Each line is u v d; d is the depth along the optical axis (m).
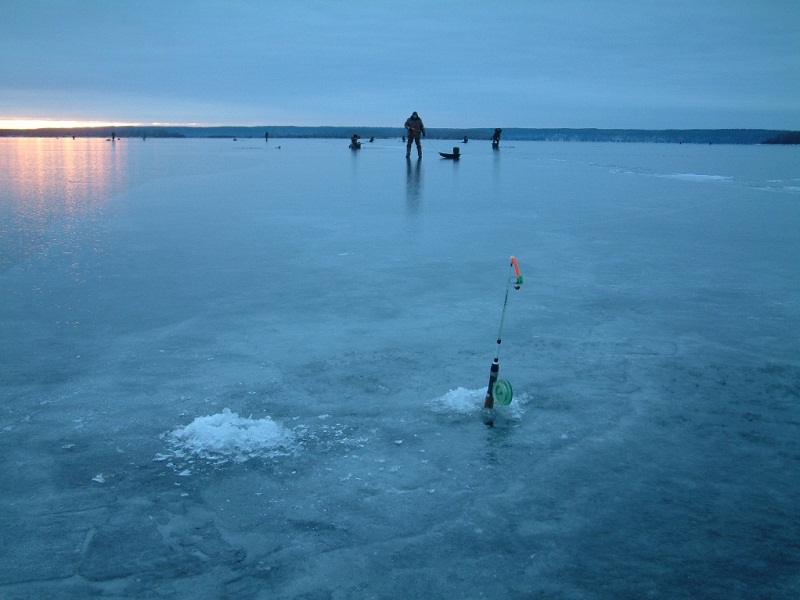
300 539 3.66
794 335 7.23
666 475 4.38
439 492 4.14
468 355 6.48
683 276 9.90
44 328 7.12
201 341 6.77
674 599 3.24
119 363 6.16
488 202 18.98
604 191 22.70
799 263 10.91
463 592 3.26
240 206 17.38
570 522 3.84
